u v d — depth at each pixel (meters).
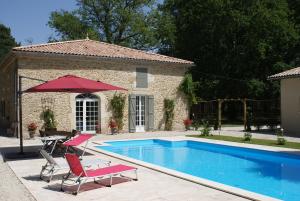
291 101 22.58
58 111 20.92
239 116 39.44
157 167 10.57
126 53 24.12
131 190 7.89
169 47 45.66
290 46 39.16
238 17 35.97
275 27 36.31
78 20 46.34
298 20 40.09
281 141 16.39
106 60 22.28
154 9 47.31
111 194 7.55
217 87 37.84
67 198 7.26
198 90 38.03
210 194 7.47
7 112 25.06
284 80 23.19
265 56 37.94
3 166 11.03
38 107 20.39
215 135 21.42
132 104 23.41
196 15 38.25
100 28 46.66
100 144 17.02
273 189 9.44
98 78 22.14
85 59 21.64
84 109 22.00
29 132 19.73
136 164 11.30
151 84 24.20
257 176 11.27
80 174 7.73
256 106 36.69
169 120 24.92
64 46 22.45
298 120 22.05
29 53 19.81
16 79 20.31
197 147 18.31
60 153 13.69
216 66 39.44
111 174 8.14
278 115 28.78
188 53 40.50
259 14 35.91
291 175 11.38
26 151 14.23
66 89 12.20
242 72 38.91
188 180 8.88
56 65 20.84
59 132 14.87
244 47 38.00
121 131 23.03
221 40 38.34
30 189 8.05
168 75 24.97
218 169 12.55
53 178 9.20
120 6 45.62
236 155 15.78
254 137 20.09
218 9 36.50
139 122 24.03
